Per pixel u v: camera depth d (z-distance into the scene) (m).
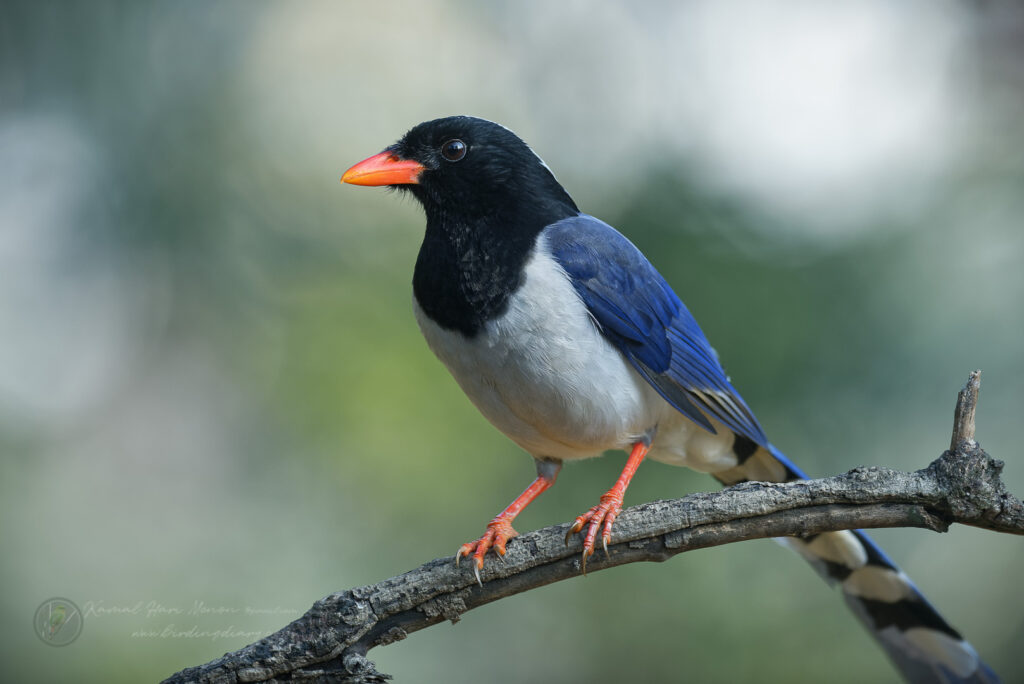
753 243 11.44
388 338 12.18
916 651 9.58
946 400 10.96
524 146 9.14
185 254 12.64
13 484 13.59
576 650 11.51
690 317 9.70
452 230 8.78
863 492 7.09
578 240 8.83
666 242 11.41
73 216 12.74
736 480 10.24
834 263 11.24
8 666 11.36
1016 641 11.50
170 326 13.47
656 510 7.37
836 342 11.02
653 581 11.30
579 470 11.23
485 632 11.84
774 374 10.95
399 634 7.20
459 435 11.85
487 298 8.48
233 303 12.67
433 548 11.66
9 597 12.20
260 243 12.65
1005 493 6.99
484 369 8.57
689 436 9.76
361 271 12.53
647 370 8.87
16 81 12.42
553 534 7.51
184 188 12.62
